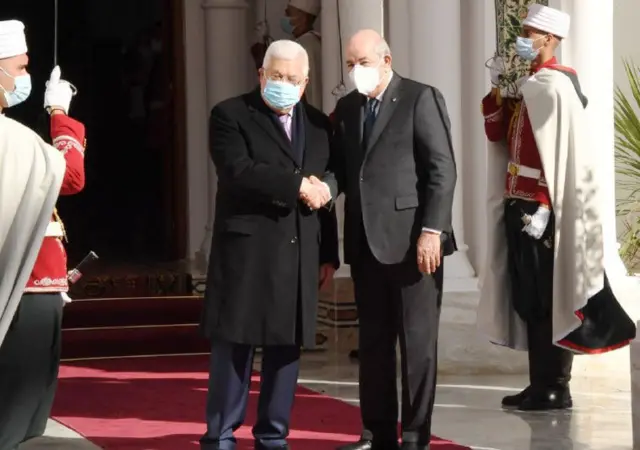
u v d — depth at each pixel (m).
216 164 11.08
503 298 14.44
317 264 11.18
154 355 19.14
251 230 10.99
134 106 26.66
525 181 14.09
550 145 13.91
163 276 20.77
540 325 14.32
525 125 14.08
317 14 20.28
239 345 11.10
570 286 13.99
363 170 11.32
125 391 15.97
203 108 23.39
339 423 13.73
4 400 9.62
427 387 11.34
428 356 11.34
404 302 11.33
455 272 17.12
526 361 17.00
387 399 11.66
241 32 22.83
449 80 17.19
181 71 23.36
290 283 11.00
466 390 15.81
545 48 14.13
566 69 14.16
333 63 19.20
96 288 20.36
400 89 11.40
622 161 20.84
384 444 11.72
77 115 26.83
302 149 11.27
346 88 17.27
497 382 16.38
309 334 11.06
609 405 14.66
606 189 16.77
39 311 9.72
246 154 11.05
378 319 11.55
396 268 11.30
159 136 24.08
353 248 11.45
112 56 27.06
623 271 16.84
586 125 14.06
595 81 16.45
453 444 12.69
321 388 16.06
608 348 14.18
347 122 11.56
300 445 12.58
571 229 13.99
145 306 19.77
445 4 17.16
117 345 19.08
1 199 8.97
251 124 11.09
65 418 14.18
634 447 12.17
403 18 17.83
